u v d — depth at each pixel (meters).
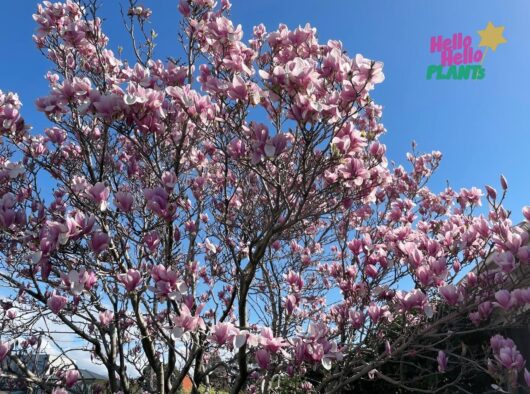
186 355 4.37
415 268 3.69
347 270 4.63
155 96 2.94
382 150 3.18
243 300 3.58
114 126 3.02
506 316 3.59
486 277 3.76
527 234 3.61
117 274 3.39
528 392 3.90
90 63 4.82
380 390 6.84
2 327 4.27
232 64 3.04
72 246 3.12
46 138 4.64
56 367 4.64
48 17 4.50
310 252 5.95
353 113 2.74
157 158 3.76
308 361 2.76
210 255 5.08
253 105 2.86
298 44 3.32
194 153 4.57
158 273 3.03
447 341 4.28
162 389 4.38
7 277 3.65
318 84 2.60
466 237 3.93
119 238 3.95
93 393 4.78
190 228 4.62
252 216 4.18
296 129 2.99
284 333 4.00
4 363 4.49
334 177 3.08
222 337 2.72
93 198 3.07
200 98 3.15
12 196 3.13
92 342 4.20
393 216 5.03
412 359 6.61
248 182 4.59
